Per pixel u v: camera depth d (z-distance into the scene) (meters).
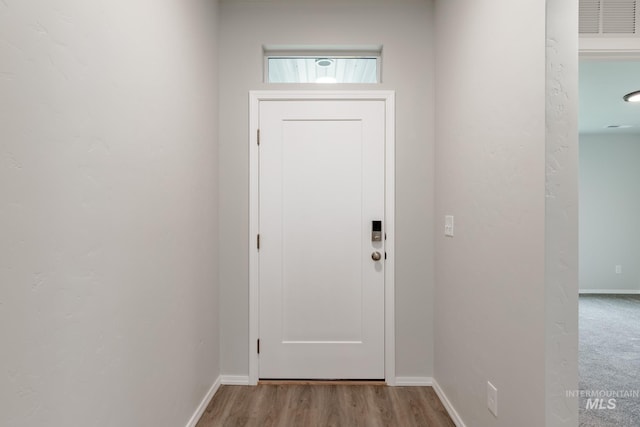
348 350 2.39
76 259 0.99
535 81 1.21
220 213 2.36
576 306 1.17
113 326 1.17
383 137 2.38
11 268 0.79
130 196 1.27
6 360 0.77
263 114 2.38
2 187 0.76
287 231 2.39
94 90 1.07
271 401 2.15
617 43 1.61
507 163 1.40
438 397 2.21
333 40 2.38
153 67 1.44
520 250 1.31
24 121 0.82
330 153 2.38
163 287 1.53
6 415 0.78
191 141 1.86
